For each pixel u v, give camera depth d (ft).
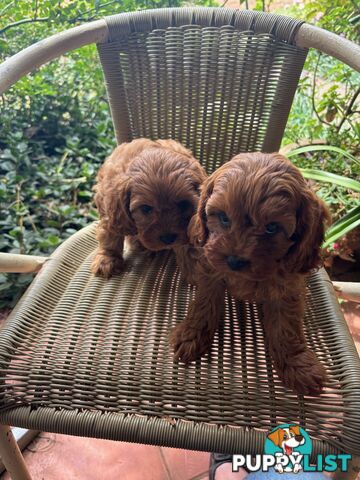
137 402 1.54
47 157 4.09
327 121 3.95
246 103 2.20
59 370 1.62
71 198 3.88
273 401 1.52
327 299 1.89
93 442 2.56
